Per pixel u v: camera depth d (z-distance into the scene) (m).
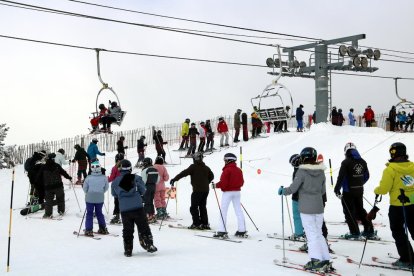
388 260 7.69
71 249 8.78
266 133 29.41
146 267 7.18
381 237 9.98
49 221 12.67
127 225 8.12
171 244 9.19
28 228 11.43
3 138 28.64
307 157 7.11
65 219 13.07
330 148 22.47
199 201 11.03
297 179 6.97
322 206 7.02
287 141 25.20
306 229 6.98
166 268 7.08
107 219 13.10
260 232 10.68
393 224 7.14
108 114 17.27
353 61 26.67
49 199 13.25
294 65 29.28
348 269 7.12
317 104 28.70
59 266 7.36
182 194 17.36
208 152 25.20
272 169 20.81
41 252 8.52
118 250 8.65
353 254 8.25
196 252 8.37
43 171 13.62
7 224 12.12
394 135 23.52
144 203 12.09
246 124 26.78
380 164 19.58
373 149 21.48
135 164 23.84
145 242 8.14
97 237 10.10
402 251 7.09
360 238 9.45
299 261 7.55
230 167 9.89
